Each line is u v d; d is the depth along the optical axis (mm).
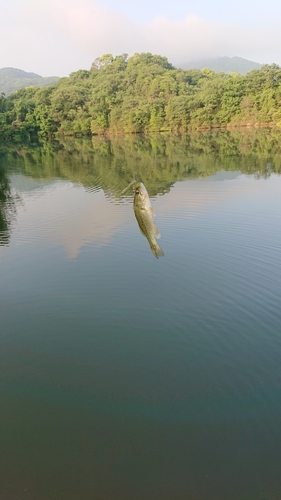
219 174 25516
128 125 79875
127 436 6125
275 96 66438
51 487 5402
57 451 5945
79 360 7863
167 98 82562
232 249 12242
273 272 10609
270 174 24391
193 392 6910
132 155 40250
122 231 14812
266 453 5715
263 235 13250
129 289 10258
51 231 15578
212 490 5242
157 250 3932
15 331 8867
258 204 17203
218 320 8789
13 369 7711
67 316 9305
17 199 22422
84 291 10305
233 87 70875
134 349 8094
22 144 67688
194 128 75438
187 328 8617
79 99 85938
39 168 34938
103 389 7090
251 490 5203
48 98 88125
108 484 5410
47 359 7918
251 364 7469
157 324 8820
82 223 16375
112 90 92938
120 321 9000
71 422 6438
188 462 5645
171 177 25625
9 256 13109
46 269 11852
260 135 53938
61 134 84562
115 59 136625
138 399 6820
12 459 5848
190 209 16891
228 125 73312
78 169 32500
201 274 10789
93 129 84000
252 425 6188
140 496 5219
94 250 13055
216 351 7891
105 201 20375
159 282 10508
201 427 6199
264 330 8359
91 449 5941
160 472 5527
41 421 6484
